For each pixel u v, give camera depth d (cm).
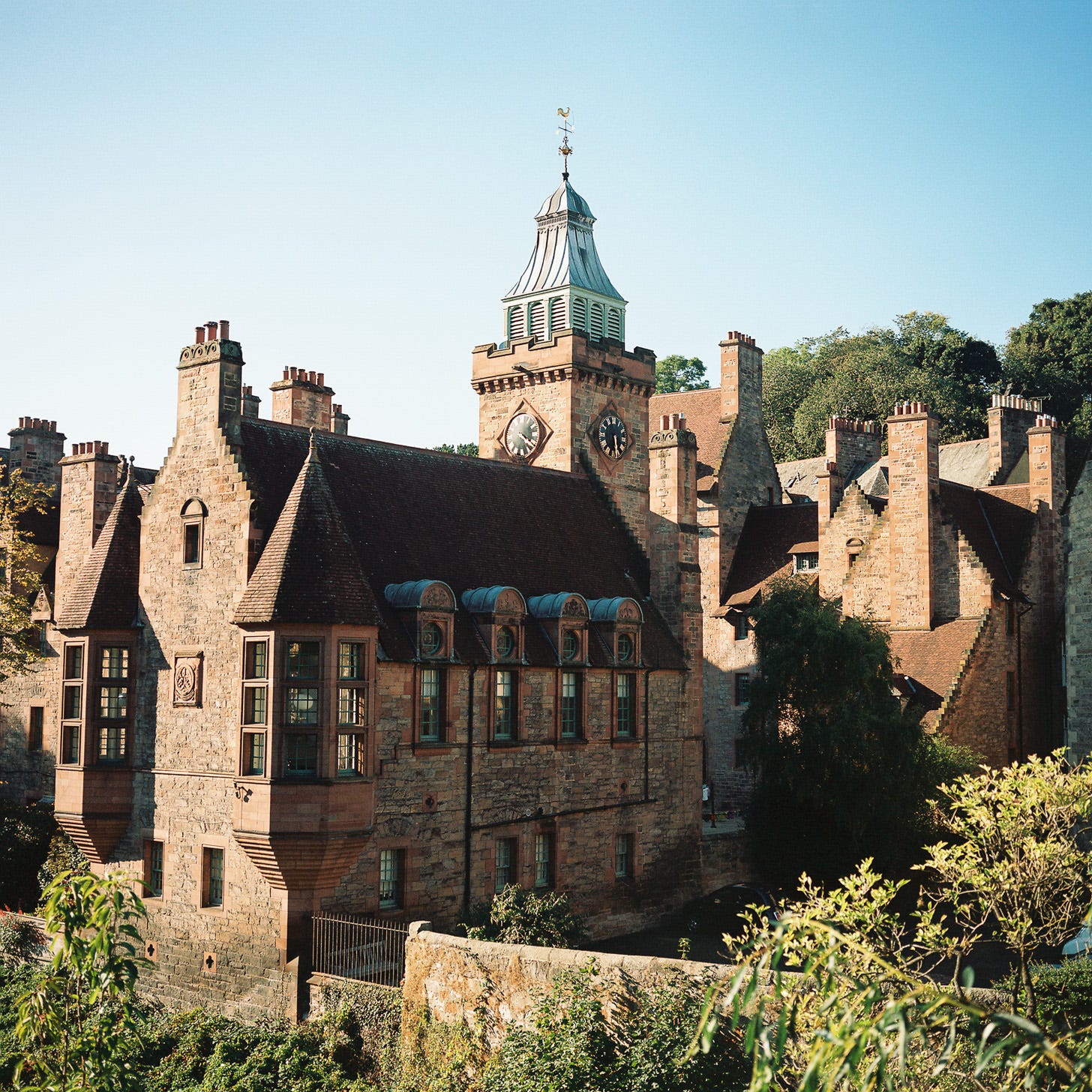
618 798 4697
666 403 7631
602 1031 2459
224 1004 3741
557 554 4953
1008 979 2236
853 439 7525
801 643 4959
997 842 2059
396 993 3158
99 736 4175
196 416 4075
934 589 5712
